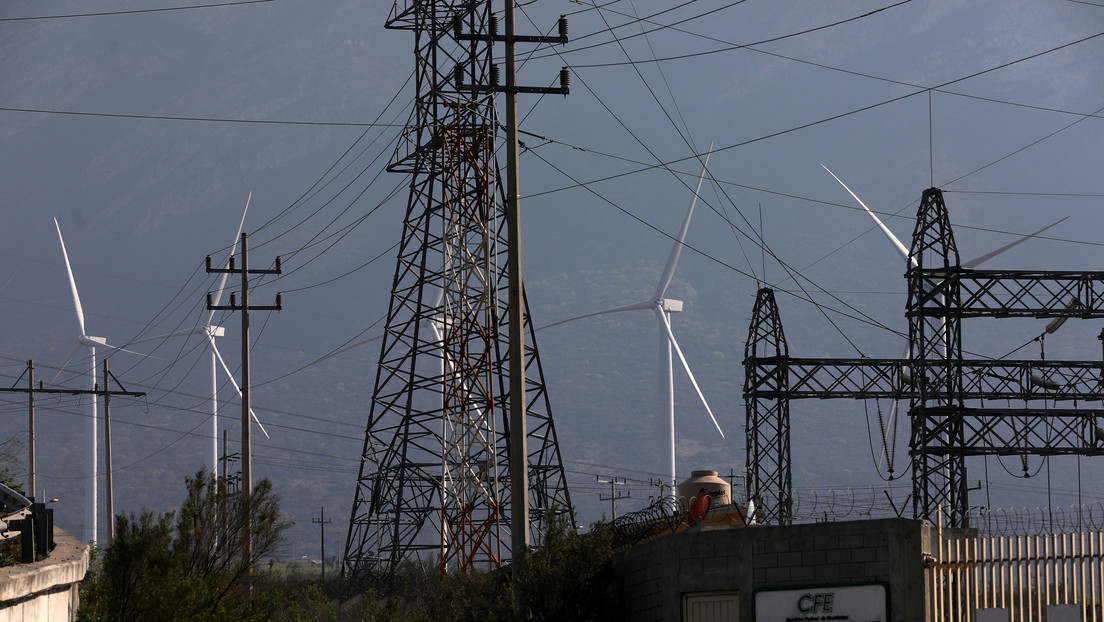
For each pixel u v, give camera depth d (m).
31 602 29.75
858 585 36.88
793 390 100.94
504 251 95.94
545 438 108.12
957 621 36.12
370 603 78.44
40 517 36.75
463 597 50.69
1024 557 36.69
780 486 98.88
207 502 42.75
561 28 46.34
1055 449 89.75
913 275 88.06
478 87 52.12
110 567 35.94
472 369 91.12
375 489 110.31
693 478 59.66
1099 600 36.84
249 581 42.09
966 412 87.31
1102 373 97.81
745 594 38.34
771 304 103.75
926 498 85.94
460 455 88.44
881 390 101.38
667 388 153.62
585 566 42.34
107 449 113.00
